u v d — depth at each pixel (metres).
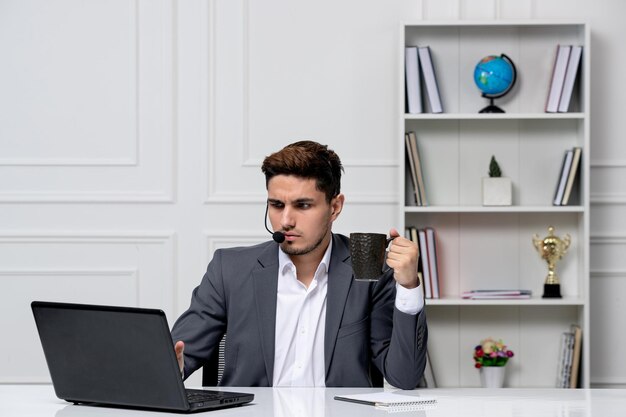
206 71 4.74
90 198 4.75
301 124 4.75
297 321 2.55
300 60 4.75
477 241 4.70
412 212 4.70
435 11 4.72
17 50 4.76
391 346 2.43
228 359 2.55
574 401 2.14
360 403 2.08
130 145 4.76
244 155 4.75
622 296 4.73
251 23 4.76
